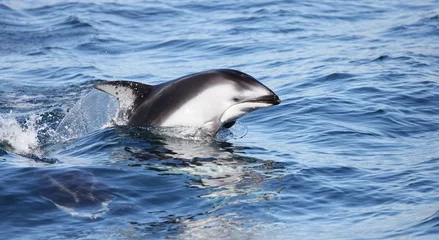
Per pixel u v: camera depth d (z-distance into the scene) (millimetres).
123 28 36031
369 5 40156
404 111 21672
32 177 14883
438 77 25469
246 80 18062
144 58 30531
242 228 13133
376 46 30922
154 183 15117
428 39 32031
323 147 18266
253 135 19438
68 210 13656
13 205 13719
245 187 15102
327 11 38688
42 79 27359
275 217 13656
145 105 18531
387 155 17516
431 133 19656
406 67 26953
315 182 15461
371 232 12805
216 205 14156
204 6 40125
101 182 14867
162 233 12859
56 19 37750
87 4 40719
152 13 38844
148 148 17297
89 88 25875
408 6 39562
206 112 18078
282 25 35500
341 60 28438
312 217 13680
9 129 19719
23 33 35344
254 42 32344
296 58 29312
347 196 14703
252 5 40000
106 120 19141
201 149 17531
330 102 22500
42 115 21859
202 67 28641
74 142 18188
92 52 31766
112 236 12703
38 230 12930
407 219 13297
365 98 22938
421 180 15461
